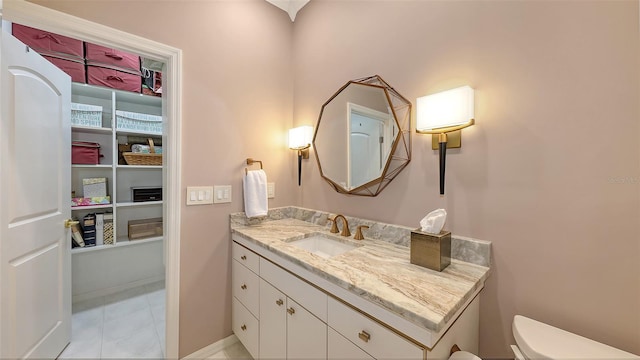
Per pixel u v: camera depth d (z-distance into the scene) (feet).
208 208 5.33
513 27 3.27
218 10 5.41
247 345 5.11
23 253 4.34
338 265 3.51
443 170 3.74
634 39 2.56
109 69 7.34
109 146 8.16
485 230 3.51
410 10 4.33
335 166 5.48
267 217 6.19
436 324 2.21
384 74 4.71
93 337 6.03
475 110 3.59
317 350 3.49
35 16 3.63
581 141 2.84
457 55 3.76
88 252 7.75
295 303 3.86
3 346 4.00
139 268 8.64
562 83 2.94
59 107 5.21
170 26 4.77
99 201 7.66
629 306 2.60
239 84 5.73
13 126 4.13
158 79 8.18
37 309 4.69
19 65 4.24
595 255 2.77
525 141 3.19
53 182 5.05
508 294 3.34
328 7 5.77
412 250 3.56
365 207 5.03
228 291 5.68
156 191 8.55
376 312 2.73
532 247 3.15
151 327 6.47
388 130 4.50
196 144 5.13
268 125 6.25
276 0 6.29
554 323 3.02
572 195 2.89
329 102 5.63
